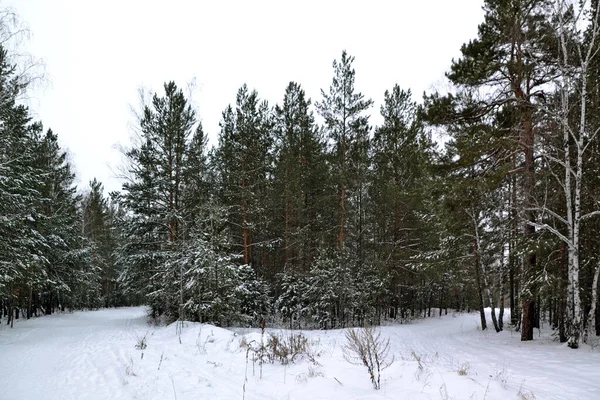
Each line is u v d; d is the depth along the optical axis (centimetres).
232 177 2530
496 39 1448
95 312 3606
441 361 1059
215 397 645
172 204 2295
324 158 2752
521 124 1420
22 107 2120
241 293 1964
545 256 1391
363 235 2911
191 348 1190
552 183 1409
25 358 1113
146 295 2183
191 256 1927
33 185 2181
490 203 1602
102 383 770
